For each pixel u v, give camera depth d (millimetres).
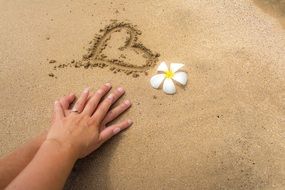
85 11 536
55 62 488
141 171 402
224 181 391
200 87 453
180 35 500
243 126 423
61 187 333
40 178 317
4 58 501
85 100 427
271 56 474
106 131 410
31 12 544
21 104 459
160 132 424
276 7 521
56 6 547
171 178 395
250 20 510
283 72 460
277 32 496
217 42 490
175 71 456
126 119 434
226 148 409
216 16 517
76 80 469
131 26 513
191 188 389
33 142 387
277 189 385
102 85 461
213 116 431
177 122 429
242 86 451
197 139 417
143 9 530
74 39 506
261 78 457
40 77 478
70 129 382
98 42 500
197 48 486
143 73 467
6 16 543
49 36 514
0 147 430
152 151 412
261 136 416
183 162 404
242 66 467
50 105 454
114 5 538
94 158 412
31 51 503
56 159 341
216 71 465
